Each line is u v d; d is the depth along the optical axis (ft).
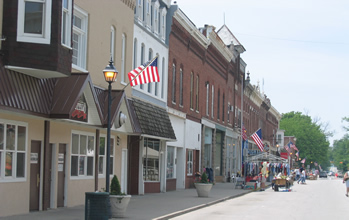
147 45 102.32
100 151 79.25
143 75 76.79
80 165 72.54
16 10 52.03
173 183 121.39
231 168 197.57
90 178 75.25
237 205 89.20
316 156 481.87
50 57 53.21
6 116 53.88
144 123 92.79
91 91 64.54
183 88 129.18
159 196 98.73
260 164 210.18
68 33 57.62
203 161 150.71
